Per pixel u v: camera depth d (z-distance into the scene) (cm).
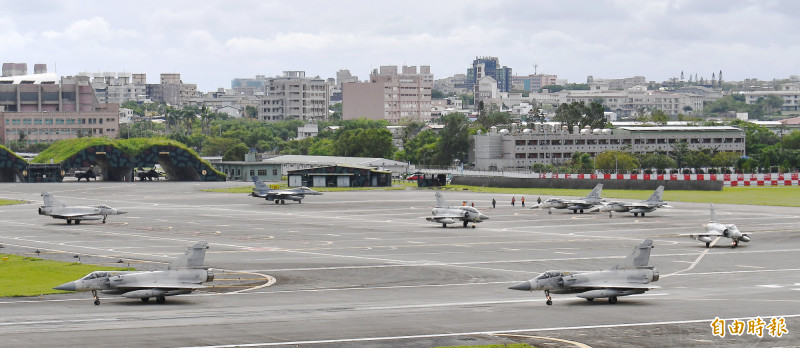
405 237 19912
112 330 9794
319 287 13188
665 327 10050
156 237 19962
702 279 13938
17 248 18012
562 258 16400
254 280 13838
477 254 17000
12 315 10725
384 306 11469
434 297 12256
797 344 9262
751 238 19425
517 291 12788
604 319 10512
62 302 11731
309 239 19525
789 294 12431
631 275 11906
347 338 9462
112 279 11600
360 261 16050
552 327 10050
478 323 10281
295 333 9694
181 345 9088
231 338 9425
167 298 12119
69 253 17200
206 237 19925
